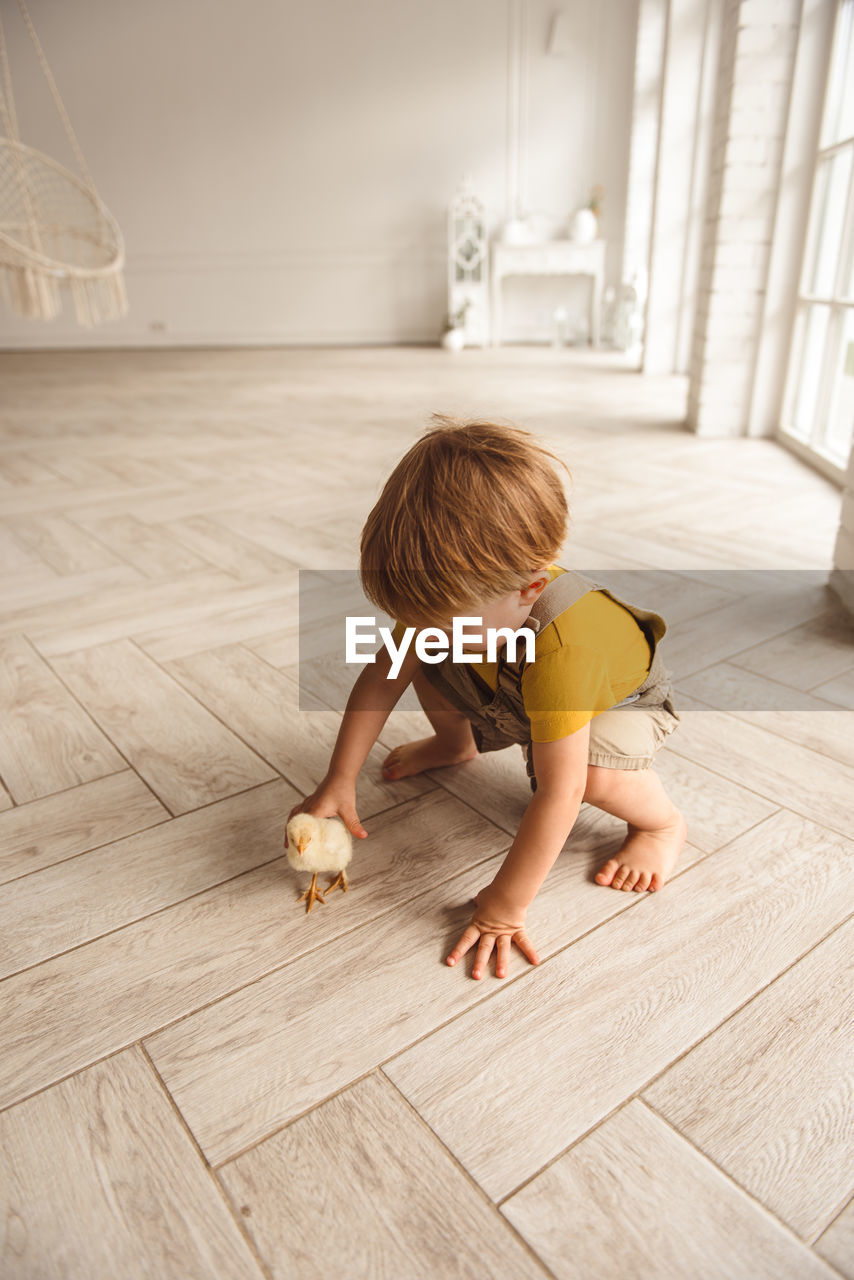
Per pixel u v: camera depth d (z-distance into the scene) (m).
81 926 0.93
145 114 7.68
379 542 0.73
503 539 0.70
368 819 1.10
